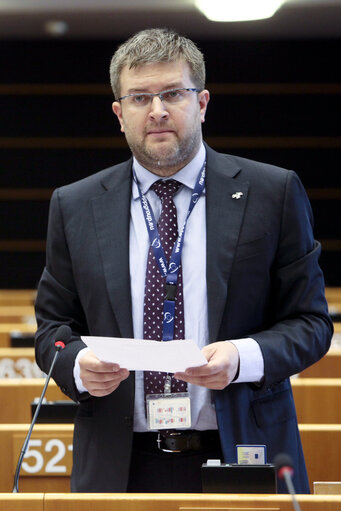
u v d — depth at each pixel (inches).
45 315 206.8
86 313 199.6
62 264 205.6
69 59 1011.9
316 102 1008.9
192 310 192.5
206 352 179.9
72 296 205.9
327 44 1002.1
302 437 286.0
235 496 161.5
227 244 193.9
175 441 189.6
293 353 189.9
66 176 1022.4
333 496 159.5
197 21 929.5
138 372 192.4
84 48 1010.7
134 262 197.5
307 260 197.8
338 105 1008.2
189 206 198.5
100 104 1016.2
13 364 465.4
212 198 198.5
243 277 193.3
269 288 198.7
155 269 194.4
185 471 190.5
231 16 721.0
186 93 191.2
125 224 199.9
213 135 1010.7
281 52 1003.9
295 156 1013.8
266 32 981.8
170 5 858.1
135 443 193.3
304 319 197.3
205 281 193.6
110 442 191.9
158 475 191.5
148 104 190.5
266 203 197.9
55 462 284.7
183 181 199.8
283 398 198.2
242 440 188.4
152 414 186.2
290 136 1012.5
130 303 193.9
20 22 940.6
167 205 199.5
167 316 191.6
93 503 163.2
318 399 359.3
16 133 1018.1
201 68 196.9
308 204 206.2
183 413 185.9
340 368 452.8
